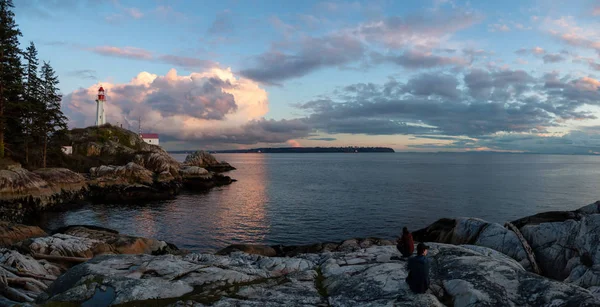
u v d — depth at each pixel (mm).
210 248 30156
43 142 64875
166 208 49000
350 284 11117
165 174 68375
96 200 54312
